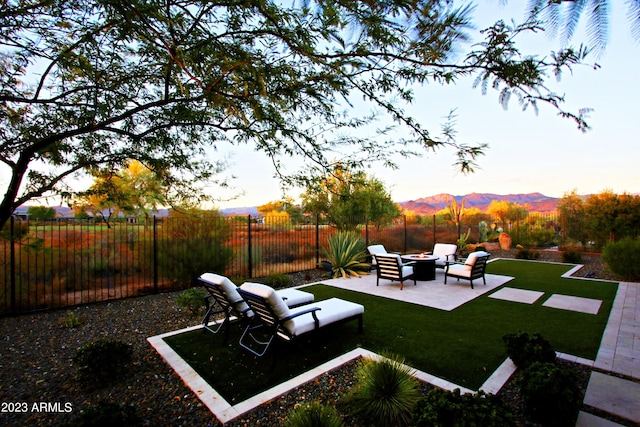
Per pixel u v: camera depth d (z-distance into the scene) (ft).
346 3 3.87
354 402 9.94
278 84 5.69
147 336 16.97
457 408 7.80
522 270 36.19
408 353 14.34
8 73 6.77
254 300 13.46
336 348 15.02
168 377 12.46
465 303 22.86
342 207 40.86
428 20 3.66
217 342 15.87
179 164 9.86
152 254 28.66
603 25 2.62
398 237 49.90
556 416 9.16
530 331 17.20
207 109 7.59
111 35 5.73
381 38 4.15
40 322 19.35
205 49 5.06
